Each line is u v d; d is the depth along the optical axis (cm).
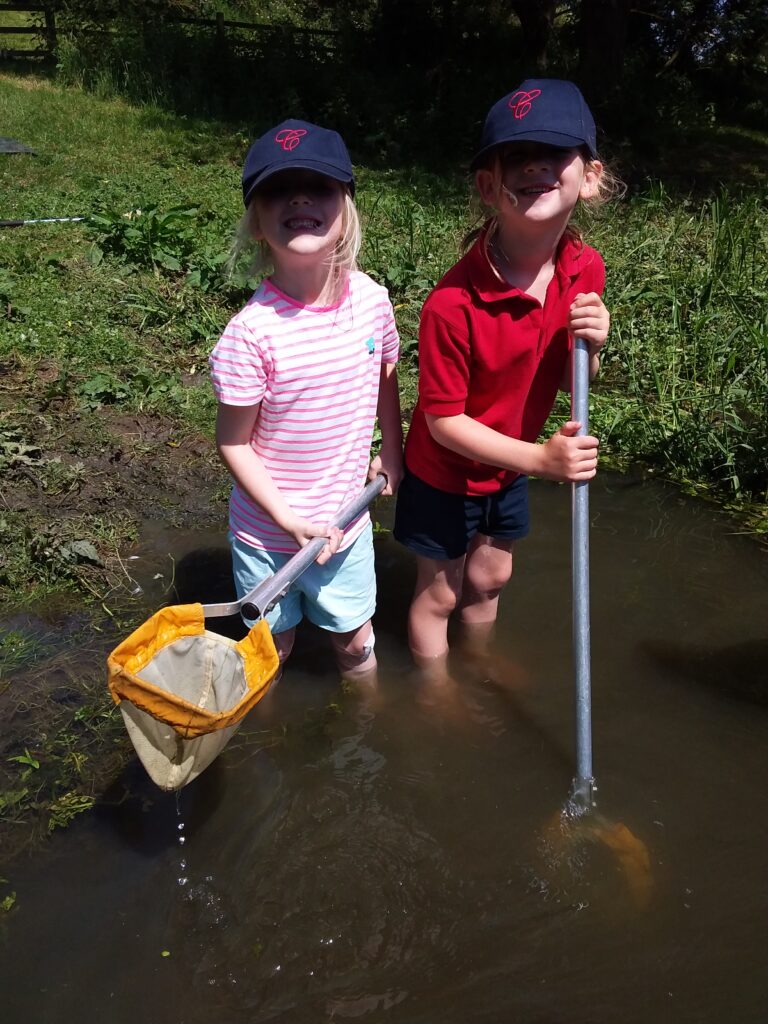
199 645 236
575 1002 200
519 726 281
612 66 1573
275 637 288
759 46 2023
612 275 632
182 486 404
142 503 389
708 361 521
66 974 201
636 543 379
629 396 506
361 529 276
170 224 650
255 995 199
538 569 359
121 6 1653
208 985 201
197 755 219
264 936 212
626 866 234
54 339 503
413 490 282
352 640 289
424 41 1744
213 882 225
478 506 281
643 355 539
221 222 730
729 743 275
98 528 365
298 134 238
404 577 358
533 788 258
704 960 210
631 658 310
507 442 251
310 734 275
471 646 316
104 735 268
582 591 246
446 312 248
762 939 215
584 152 239
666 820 248
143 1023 192
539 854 237
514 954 211
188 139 1237
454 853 237
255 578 274
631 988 204
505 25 1905
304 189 238
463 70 1658
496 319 248
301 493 265
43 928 211
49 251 642
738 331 525
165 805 246
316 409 254
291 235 239
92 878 224
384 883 227
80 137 1177
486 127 239
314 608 281
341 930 215
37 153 1061
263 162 237
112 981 201
